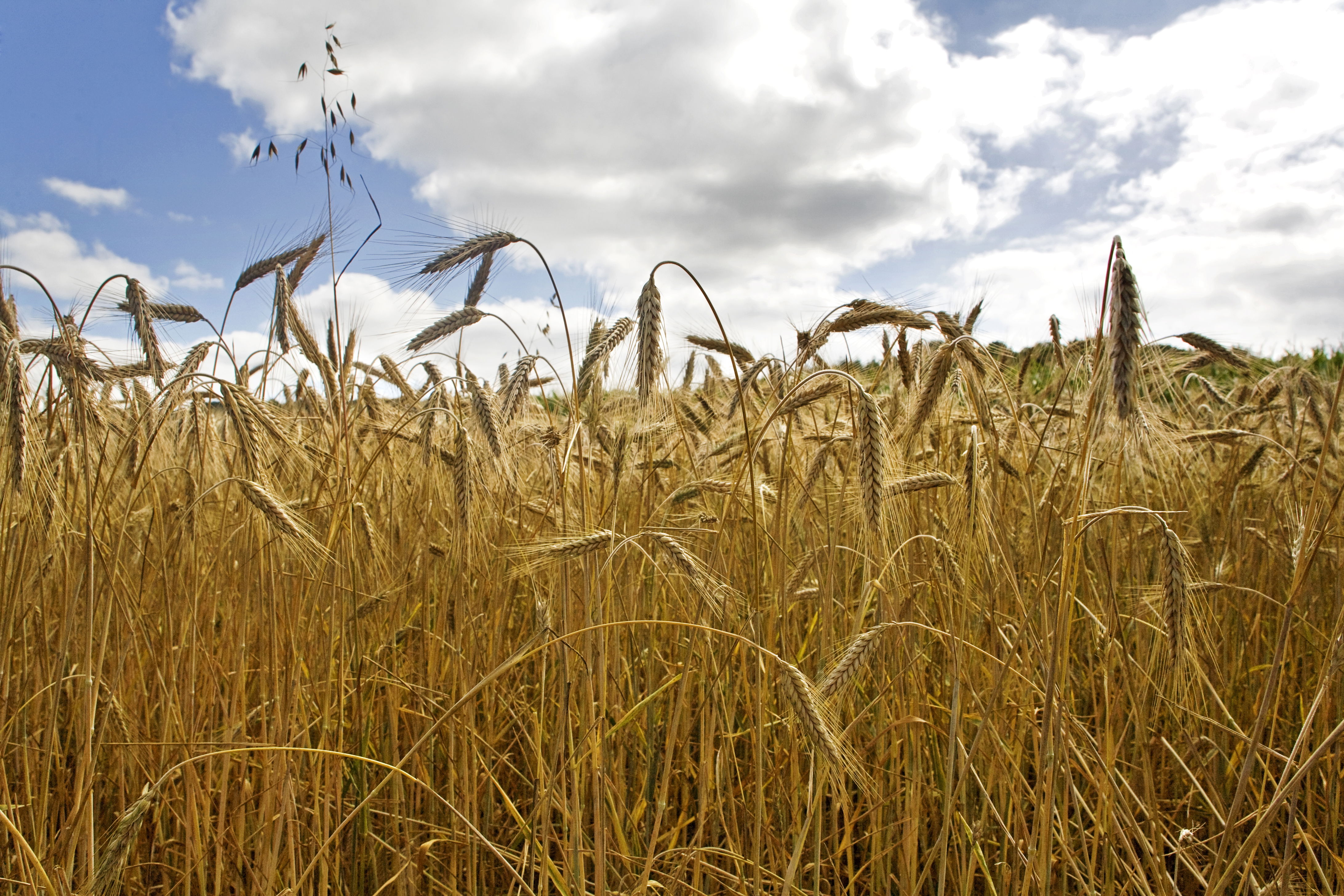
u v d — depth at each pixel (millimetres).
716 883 689
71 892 528
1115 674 814
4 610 631
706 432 1058
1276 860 708
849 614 780
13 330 711
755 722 648
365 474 708
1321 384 1042
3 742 584
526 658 520
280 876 649
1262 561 1008
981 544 690
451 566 812
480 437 762
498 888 721
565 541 606
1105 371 529
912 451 806
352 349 822
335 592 654
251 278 837
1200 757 733
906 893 632
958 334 728
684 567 582
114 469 686
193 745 597
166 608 654
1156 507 1030
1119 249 522
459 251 715
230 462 763
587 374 759
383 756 774
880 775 694
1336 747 715
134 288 728
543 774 625
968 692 728
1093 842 687
